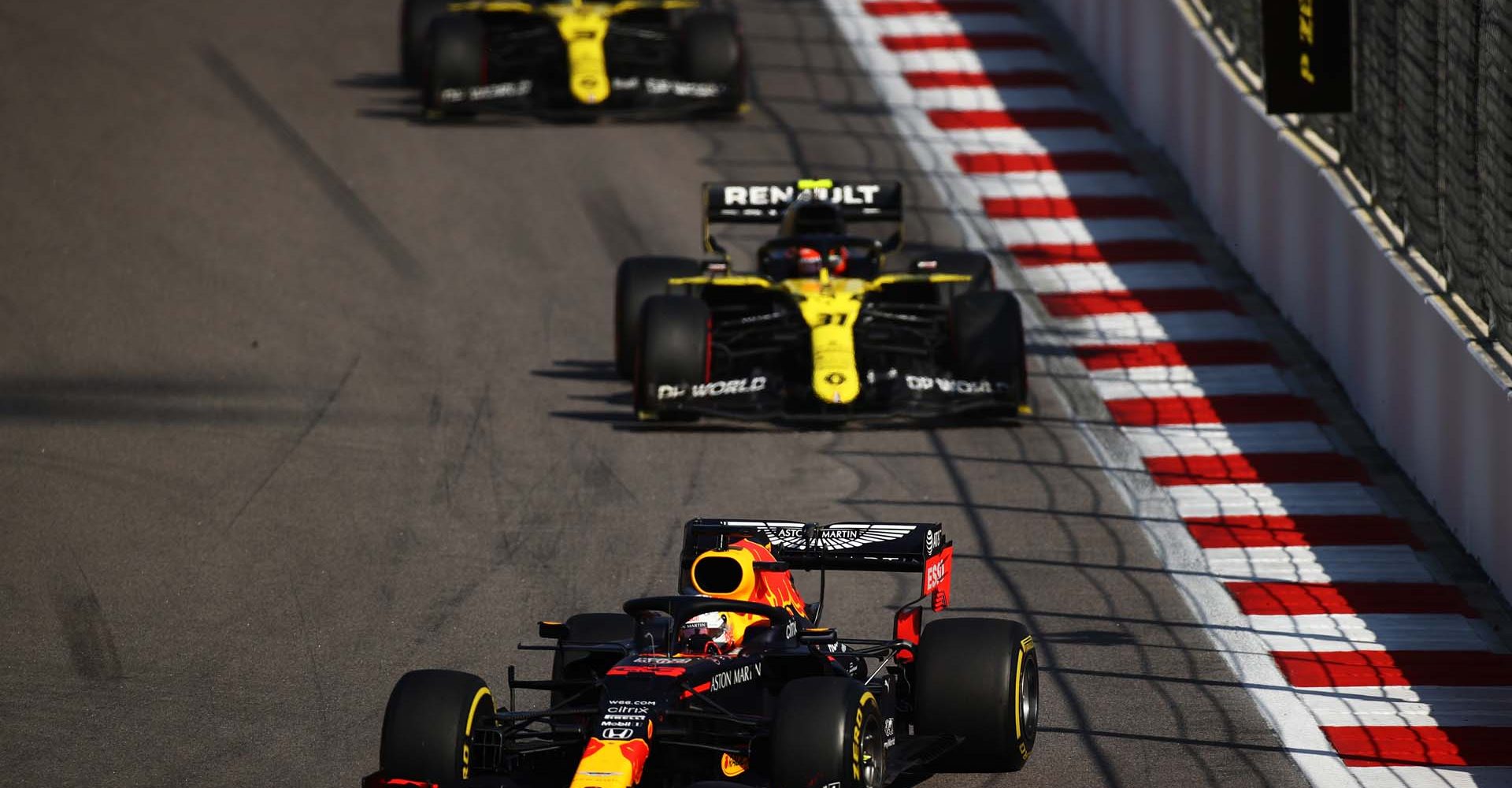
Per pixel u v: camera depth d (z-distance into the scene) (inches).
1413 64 1887.3
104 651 1509.6
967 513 1822.1
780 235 2278.5
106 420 2102.6
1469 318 1756.9
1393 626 1566.2
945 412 2020.2
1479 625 1569.9
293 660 1487.5
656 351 2031.3
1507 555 1614.2
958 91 3380.9
